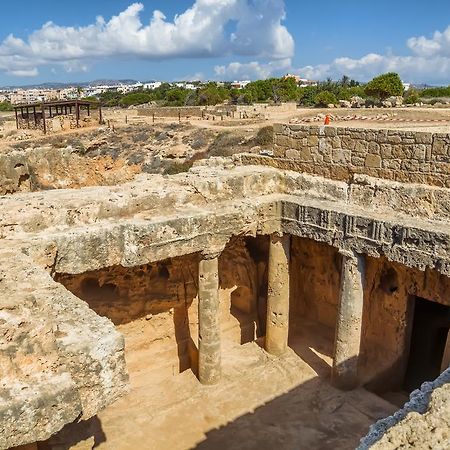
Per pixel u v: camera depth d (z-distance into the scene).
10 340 6.51
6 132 69.31
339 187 15.23
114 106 145.12
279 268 16.58
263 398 15.41
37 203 13.09
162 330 16.97
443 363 13.73
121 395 7.13
